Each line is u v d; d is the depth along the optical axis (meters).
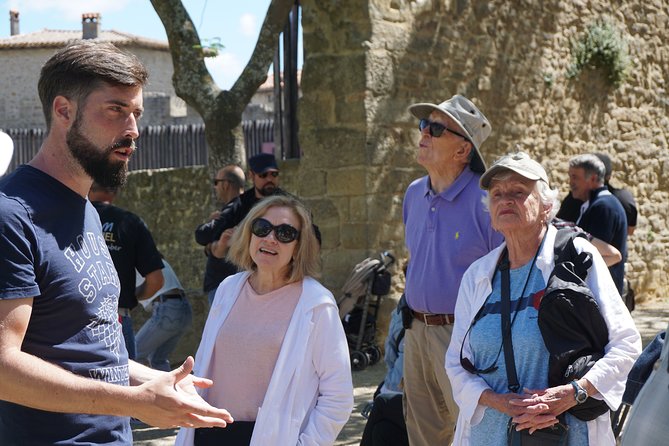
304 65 8.31
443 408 4.14
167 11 7.95
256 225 3.23
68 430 2.25
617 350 3.04
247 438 3.11
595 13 10.52
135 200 12.12
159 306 6.54
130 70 2.28
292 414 3.08
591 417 3.02
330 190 8.19
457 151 4.04
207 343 3.27
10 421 2.24
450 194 4.02
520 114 9.50
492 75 9.14
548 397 2.96
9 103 34.22
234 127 7.84
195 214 11.43
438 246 4.02
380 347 8.06
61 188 2.28
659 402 2.38
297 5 9.44
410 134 8.34
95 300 2.31
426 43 8.45
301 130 8.37
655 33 11.48
